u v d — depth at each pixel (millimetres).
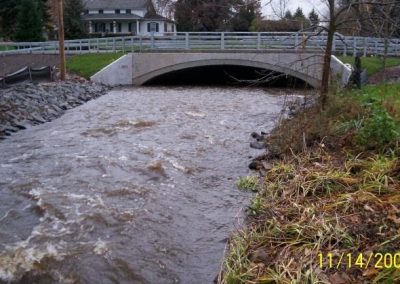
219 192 8242
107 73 26375
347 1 11180
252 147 11359
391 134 8305
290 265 5031
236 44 27328
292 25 15070
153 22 56531
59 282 5320
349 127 9492
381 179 6945
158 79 29391
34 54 29250
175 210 7379
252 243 5789
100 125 13836
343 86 13211
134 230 6594
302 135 9977
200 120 15055
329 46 10688
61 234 6398
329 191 7047
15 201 7555
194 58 26875
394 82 18953
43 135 12438
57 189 8086
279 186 7754
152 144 11539
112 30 57219
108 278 5434
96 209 7207
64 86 20938
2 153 10477
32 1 41125
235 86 27484
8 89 18406
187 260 5844
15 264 5602
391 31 11641
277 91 24094
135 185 8375
